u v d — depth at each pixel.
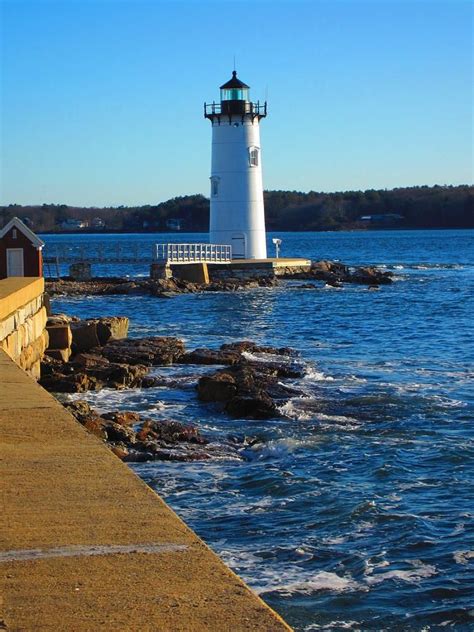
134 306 64.75
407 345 42.69
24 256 49.91
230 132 83.38
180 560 7.28
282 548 15.08
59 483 9.43
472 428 24.08
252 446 22.27
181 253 80.06
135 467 20.02
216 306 64.12
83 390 29.42
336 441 22.56
